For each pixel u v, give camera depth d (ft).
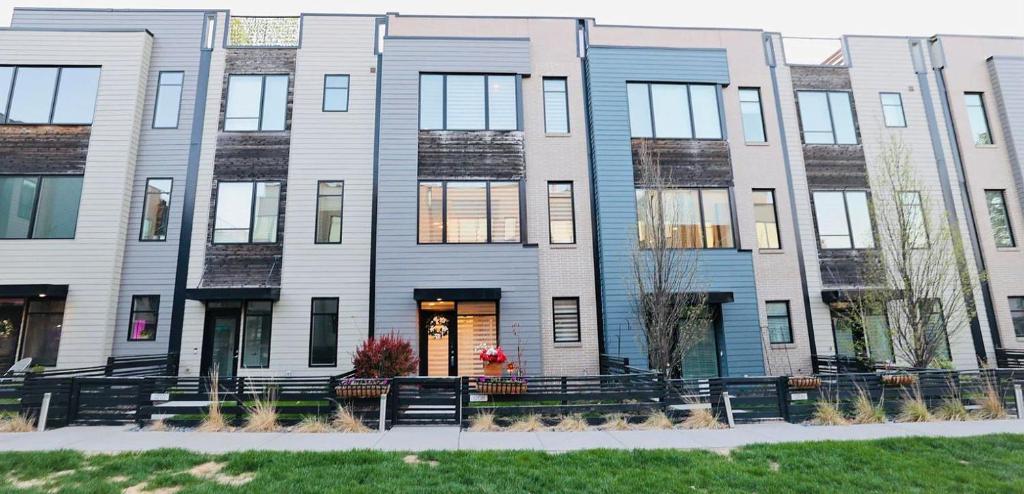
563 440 24.12
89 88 44.42
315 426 26.40
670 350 39.91
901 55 53.06
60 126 43.47
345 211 44.73
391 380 28.27
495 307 43.24
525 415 27.81
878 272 40.98
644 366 42.19
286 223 44.16
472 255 43.04
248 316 42.91
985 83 52.90
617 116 46.70
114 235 42.22
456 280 42.52
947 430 25.80
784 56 51.70
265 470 18.86
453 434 25.50
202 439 24.39
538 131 47.21
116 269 42.09
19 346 40.68
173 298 42.52
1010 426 26.61
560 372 42.98
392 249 42.65
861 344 45.57
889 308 39.78
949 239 41.32
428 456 20.92
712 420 27.58
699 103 48.16
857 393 29.99
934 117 51.55
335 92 46.91
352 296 43.32
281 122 46.03
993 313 47.60
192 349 41.81
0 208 42.11
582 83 48.49
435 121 45.32
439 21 48.32
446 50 46.57
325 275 43.50
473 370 42.04
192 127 45.44
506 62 46.96
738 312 44.34
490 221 43.98
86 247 41.81
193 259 43.24
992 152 51.24
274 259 43.52
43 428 26.48
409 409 28.35
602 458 20.56
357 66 47.32
